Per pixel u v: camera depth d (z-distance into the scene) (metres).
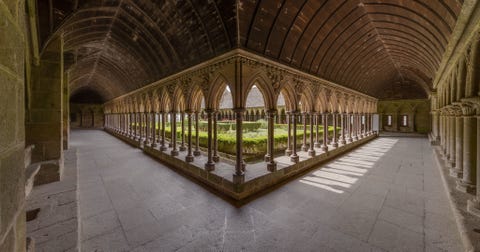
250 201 4.89
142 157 9.97
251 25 5.19
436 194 5.20
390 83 20.78
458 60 5.48
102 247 3.14
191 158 7.23
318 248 3.15
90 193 5.32
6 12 1.09
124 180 6.42
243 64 5.41
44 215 3.36
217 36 5.54
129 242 3.28
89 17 6.24
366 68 12.47
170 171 7.48
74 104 30.91
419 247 3.12
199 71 6.88
